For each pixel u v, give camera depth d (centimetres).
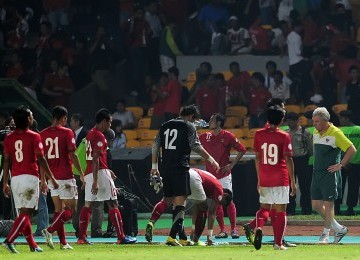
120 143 8781
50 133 5206
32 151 4766
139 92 10181
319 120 5647
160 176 5416
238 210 8119
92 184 5541
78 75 10062
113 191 5584
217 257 4525
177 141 5269
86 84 10106
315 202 5716
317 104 9638
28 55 10075
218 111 9562
